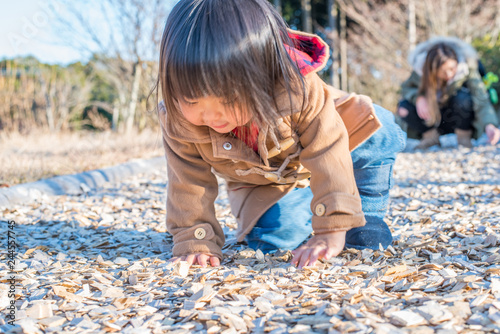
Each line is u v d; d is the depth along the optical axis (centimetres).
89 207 283
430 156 462
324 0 1426
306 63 138
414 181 334
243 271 153
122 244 200
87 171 406
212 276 147
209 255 164
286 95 133
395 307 114
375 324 105
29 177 380
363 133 167
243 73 116
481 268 142
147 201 300
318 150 150
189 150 164
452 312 110
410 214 228
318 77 156
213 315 117
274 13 129
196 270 155
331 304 118
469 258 156
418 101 470
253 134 156
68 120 1070
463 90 472
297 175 171
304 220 184
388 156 183
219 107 121
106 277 152
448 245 171
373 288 130
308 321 110
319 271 146
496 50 795
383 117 186
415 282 132
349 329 104
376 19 1100
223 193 325
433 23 983
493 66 779
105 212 271
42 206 285
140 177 411
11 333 111
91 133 935
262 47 119
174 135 156
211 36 115
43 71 995
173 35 120
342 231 152
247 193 186
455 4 992
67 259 177
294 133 153
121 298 131
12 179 362
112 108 1038
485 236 177
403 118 505
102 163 467
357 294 123
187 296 132
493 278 127
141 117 833
